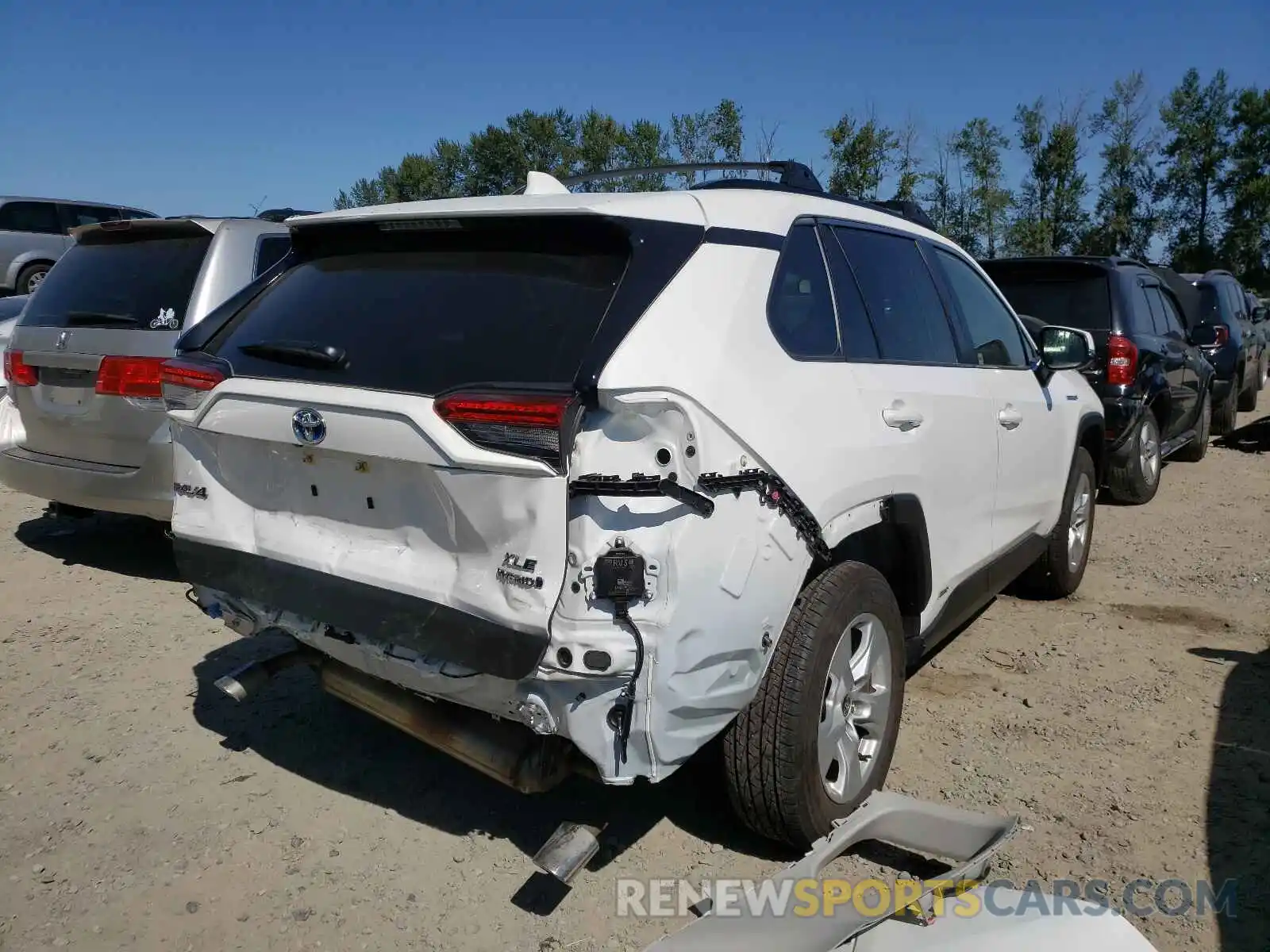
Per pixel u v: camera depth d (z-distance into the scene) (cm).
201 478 319
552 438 233
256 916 284
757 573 261
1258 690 434
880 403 324
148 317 529
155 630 499
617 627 235
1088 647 487
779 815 291
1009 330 473
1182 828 326
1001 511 432
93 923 280
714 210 285
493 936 277
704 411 246
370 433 260
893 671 332
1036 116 4309
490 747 273
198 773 362
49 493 562
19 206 1734
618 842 321
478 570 250
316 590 281
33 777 357
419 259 298
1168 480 918
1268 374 1919
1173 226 5562
